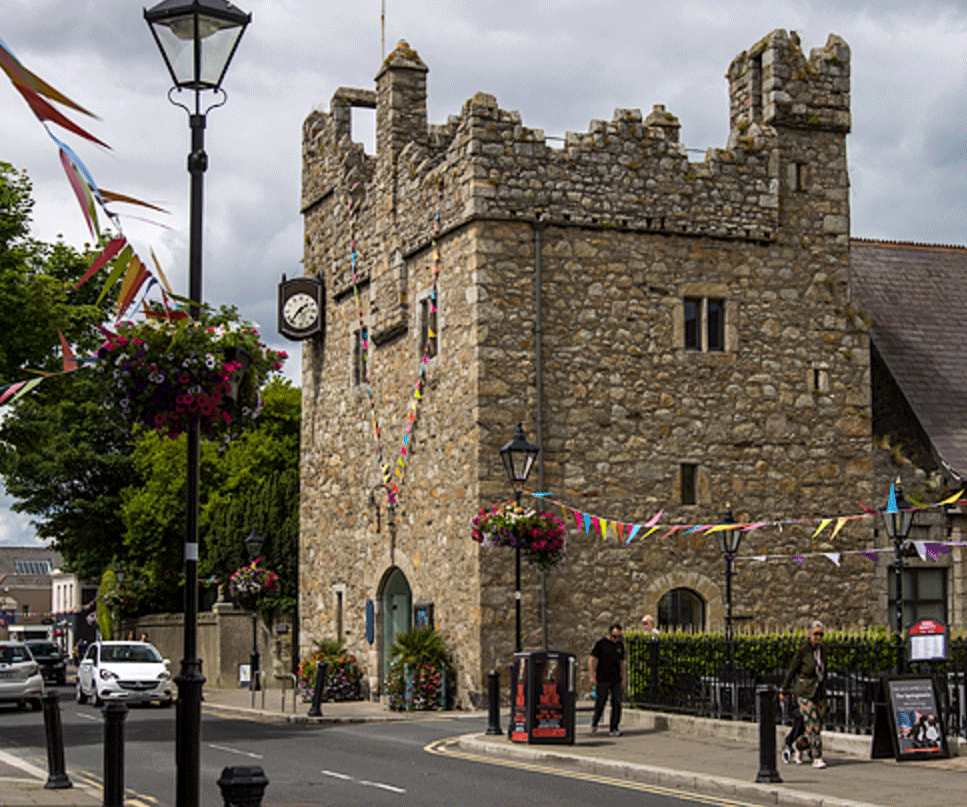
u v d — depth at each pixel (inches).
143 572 1802.4
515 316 930.7
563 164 953.5
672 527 932.0
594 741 688.4
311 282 1239.5
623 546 939.3
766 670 696.4
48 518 1886.1
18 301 973.2
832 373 1007.6
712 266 984.9
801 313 1005.2
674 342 968.9
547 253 946.1
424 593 997.8
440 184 985.5
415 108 1092.5
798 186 1017.5
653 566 944.9
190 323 421.4
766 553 972.6
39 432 1012.5
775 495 979.9
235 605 1435.8
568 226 951.0
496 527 761.6
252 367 436.8
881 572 995.9
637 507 945.5
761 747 520.1
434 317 995.3
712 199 986.7
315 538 1240.8
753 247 997.8
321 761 642.2
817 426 997.8
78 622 3107.8
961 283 1190.9
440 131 1110.4
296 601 1387.8
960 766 559.8
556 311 943.7
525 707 677.3
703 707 732.7
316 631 1227.9
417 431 1020.5
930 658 594.9
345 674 1094.4
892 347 1096.8
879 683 608.7
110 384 421.7
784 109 1015.6
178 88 429.4
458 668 933.8
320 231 1258.0
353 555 1146.7
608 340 952.9
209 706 1096.2
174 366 413.7
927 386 1071.0
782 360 995.3
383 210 1093.8
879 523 999.6
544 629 912.3
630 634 808.3
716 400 974.4
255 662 1239.5
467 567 923.4
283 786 542.3
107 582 1800.0
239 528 1445.6
